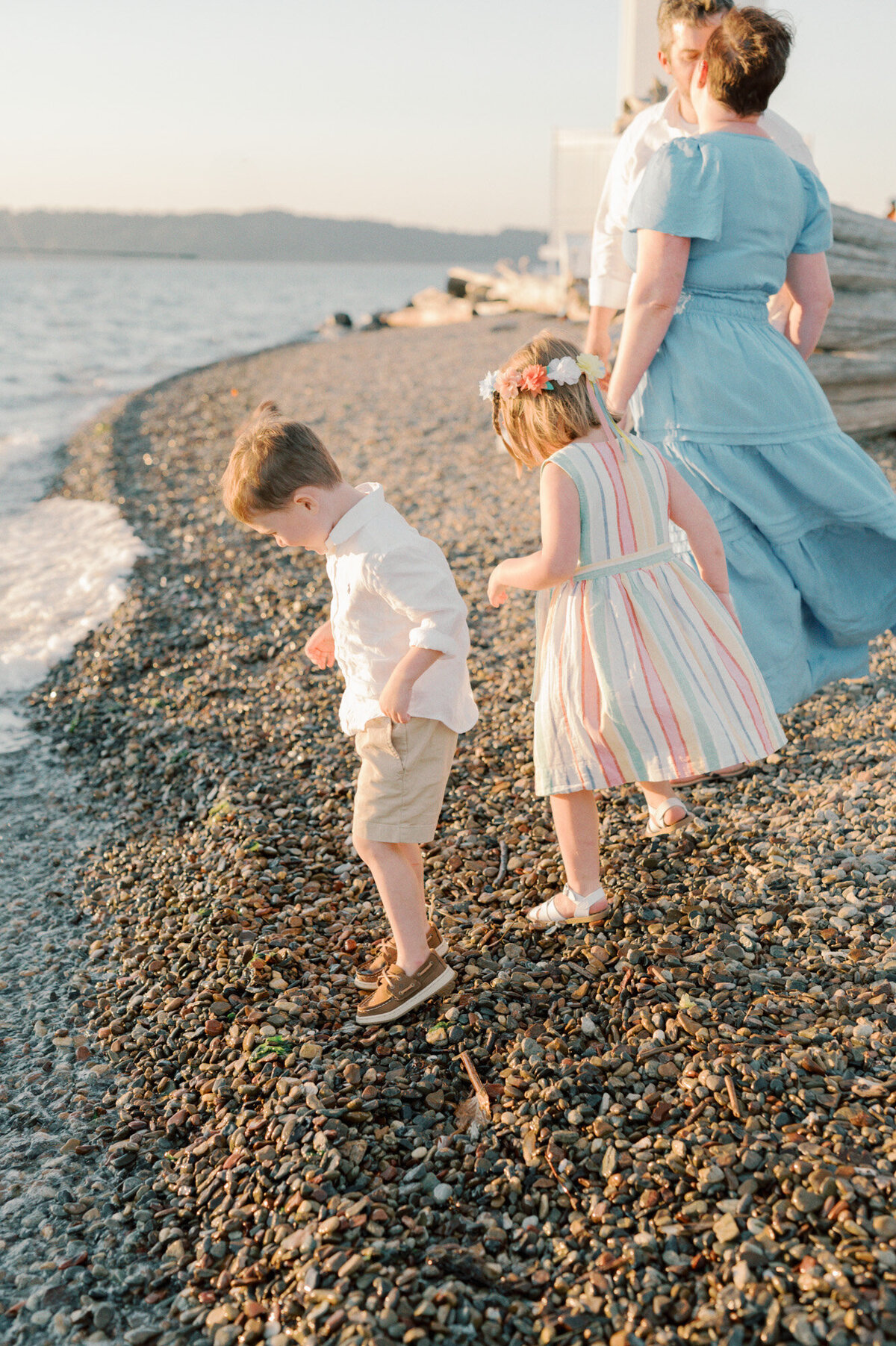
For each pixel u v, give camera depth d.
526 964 2.51
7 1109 2.34
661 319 2.74
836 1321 1.46
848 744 3.40
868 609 3.04
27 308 46.94
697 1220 1.70
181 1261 1.86
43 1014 2.68
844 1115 1.86
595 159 14.41
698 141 2.66
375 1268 1.70
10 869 3.48
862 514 2.87
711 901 2.64
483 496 7.54
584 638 2.28
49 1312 1.80
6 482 10.09
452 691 2.30
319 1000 2.47
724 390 2.76
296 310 52.22
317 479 2.21
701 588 2.36
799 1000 2.22
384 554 2.16
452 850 3.07
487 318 20.95
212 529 7.42
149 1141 2.17
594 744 2.26
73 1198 2.06
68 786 4.08
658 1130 1.92
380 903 2.88
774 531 2.84
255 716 4.32
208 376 17.72
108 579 6.35
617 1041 2.19
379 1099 2.12
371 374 15.00
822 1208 1.66
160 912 3.02
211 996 2.55
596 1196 1.80
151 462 10.21
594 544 2.27
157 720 4.46
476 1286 1.67
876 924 2.44
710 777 3.30
